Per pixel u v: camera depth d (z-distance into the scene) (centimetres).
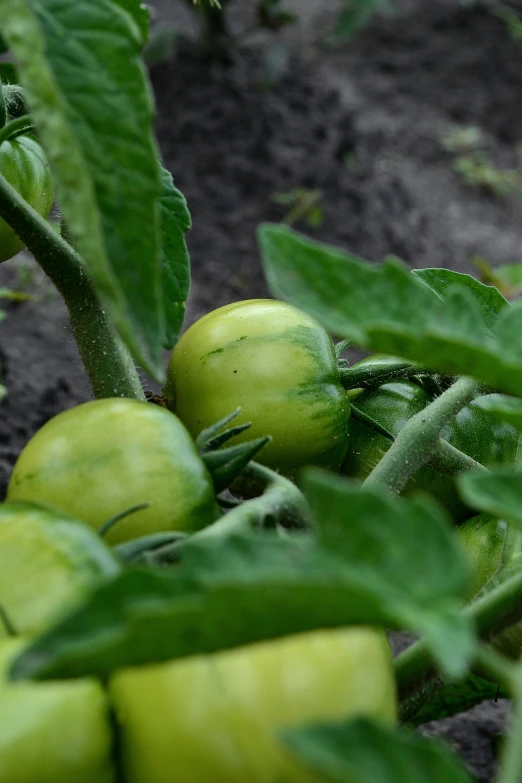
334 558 61
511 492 63
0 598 64
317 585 59
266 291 175
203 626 60
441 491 83
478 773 90
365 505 61
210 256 180
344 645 64
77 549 65
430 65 283
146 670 63
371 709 64
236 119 206
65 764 62
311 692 63
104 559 66
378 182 210
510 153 258
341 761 59
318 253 66
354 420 84
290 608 60
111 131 65
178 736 62
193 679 62
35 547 65
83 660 59
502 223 229
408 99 268
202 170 196
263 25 226
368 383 83
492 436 85
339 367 84
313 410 79
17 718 61
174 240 78
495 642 75
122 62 65
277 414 79
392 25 296
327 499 61
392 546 61
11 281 151
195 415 80
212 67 219
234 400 79
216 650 61
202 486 72
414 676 69
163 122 207
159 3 271
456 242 210
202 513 72
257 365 79
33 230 76
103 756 62
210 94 211
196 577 60
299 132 209
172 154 200
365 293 66
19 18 62
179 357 80
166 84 216
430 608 60
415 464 76
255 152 200
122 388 79
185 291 78
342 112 223
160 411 73
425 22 299
